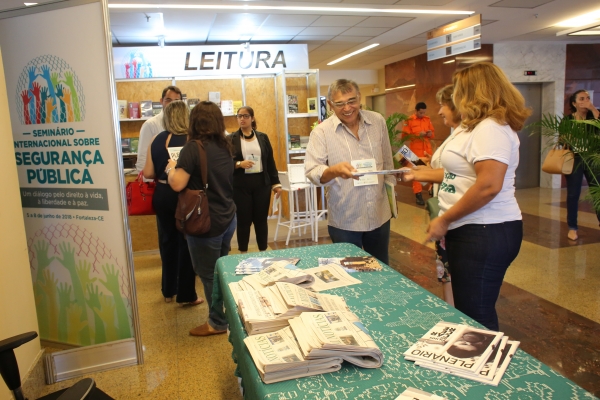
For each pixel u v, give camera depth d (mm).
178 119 3125
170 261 3512
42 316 2674
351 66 11227
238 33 6516
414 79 9758
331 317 1322
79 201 2494
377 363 1156
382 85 11891
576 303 3324
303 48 6996
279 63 6906
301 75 6656
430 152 7844
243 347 1327
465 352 1174
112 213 2443
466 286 1811
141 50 6297
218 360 2674
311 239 5504
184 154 2588
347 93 2365
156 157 3162
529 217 6152
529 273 3973
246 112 4051
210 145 2666
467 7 5590
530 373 1089
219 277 2111
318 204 6336
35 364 2367
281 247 5219
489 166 1622
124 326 2596
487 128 1644
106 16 2264
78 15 2297
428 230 1785
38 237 2596
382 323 1389
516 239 1758
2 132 2195
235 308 1557
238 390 2352
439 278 2840
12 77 2469
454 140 1804
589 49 8523
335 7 5332
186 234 2680
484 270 1764
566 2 5430
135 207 3547
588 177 4336
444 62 8641
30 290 2391
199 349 2818
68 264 2582
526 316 3143
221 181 2715
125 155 5801
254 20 5758
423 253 4805
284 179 5191
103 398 1618
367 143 2535
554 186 8594
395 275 1817
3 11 2400
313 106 6395
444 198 1868
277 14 5504
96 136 2387
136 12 5129
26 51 2416
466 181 1763
